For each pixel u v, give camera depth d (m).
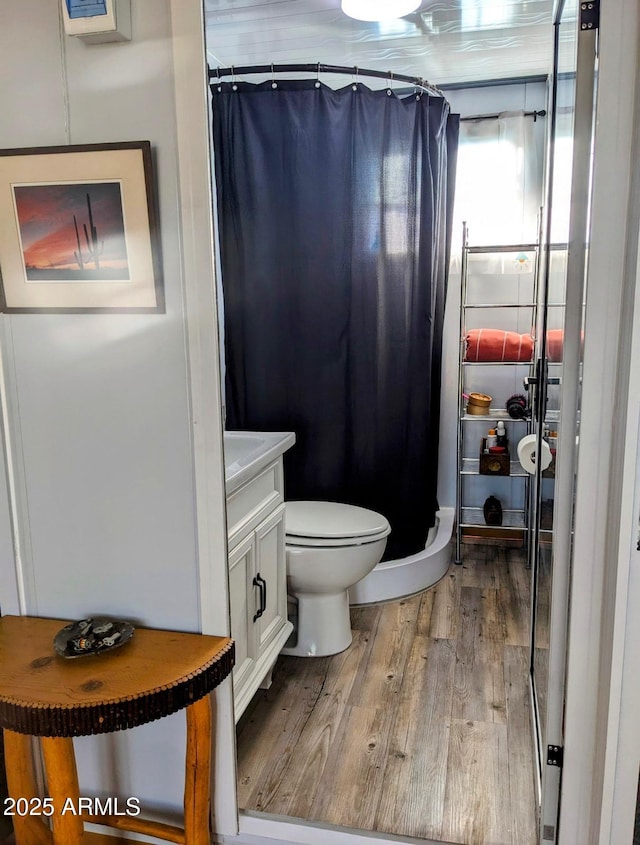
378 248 2.66
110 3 1.19
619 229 1.13
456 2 2.02
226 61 2.48
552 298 1.75
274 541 2.07
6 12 1.28
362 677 2.15
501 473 2.99
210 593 1.40
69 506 1.45
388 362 2.76
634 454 1.14
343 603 2.34
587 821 1.34
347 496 2.79
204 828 1.37
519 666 2.20
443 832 1.51
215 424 1.34
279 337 2.61
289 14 2.07
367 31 2.27
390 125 2.57
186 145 1.25
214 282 1.30
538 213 2.93
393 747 1.81
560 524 1.31
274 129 2.48
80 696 1.13
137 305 1.32
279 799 1.62
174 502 1.39
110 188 1.28
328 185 2.56
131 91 1.26
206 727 1.32
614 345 1.17
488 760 1.75
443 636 2.40
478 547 3.20
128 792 1.53
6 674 1.21
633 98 1.09
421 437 2.86
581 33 1.18
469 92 2.90
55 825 1.23
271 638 2.03
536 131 2.88
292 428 2.69
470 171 2.96
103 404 1.39
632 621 1.20
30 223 1.32
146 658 1.27
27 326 1.39
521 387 3.11
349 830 1.47
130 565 1.44
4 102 1.31
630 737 1.25
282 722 1.92
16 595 1.50
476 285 3.05
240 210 2.49
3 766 1.60
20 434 1.44
